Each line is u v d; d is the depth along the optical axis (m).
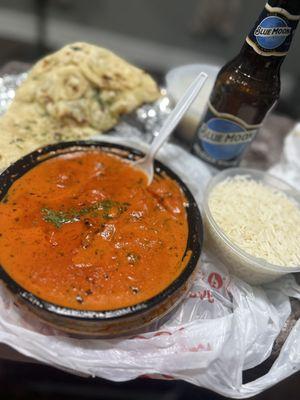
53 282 0.25
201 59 0.91
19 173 0.30
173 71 0.44
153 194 0.31
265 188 0.35
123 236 0.28
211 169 0.38
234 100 0.32
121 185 0.31
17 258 0.26
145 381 0.35
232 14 0.93
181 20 0.97
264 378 0.28
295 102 0.83
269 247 0.31
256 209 0.33
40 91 0.37
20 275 0.25
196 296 0.30
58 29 0.90
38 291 0.25
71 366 0.26
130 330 0.26
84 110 0.37
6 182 0.29
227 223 0.32
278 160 0.42
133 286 0.26
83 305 0.24
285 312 0.31
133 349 0.27
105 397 0.37
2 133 0.35
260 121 0.33
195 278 0.30
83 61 0.37
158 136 0.32
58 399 0.37
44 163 0.31
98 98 0.38
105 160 0.33
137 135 0.39
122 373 0.26
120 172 0.32
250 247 0.31
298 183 0.39
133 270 0.26
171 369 0.26
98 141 0.33
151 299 0.25
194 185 0.35
